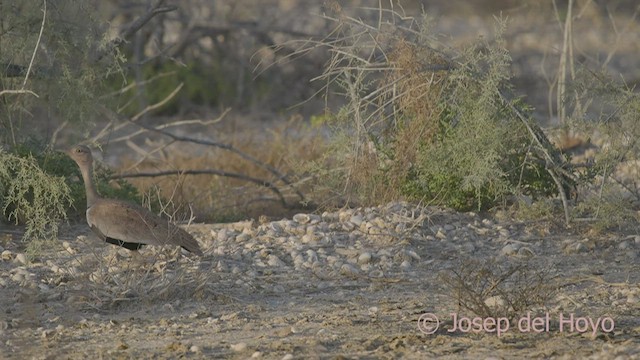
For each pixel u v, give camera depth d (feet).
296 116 170.50
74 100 121.60
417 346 78.33
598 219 111.45
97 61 126.52
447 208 116.47
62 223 118.93
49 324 85.97
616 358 72.69
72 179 123.85
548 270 100.73
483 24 253.44
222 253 105.70
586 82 120.47
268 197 143.33
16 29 120.16
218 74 224.33
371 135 117.39
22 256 104.42
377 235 109.70
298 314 88.63
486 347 78.02
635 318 86.07
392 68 114.62
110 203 97.96
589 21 222.89
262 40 227.20
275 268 102.68
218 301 92.43
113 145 180.75
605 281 98.27
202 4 225.76
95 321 86.63
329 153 122.42
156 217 98.53
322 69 221.05
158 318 87.56
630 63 212.02
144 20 138.41
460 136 112.57
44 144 124.98
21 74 121.49
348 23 118.32
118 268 98.27
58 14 121.90
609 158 112.98
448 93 116.37
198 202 141.79
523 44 215.51
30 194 116.98
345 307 90.74
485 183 115.65
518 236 110.93
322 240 109.09
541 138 115.55
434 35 116.67
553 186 117.80
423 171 116.88
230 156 160.66
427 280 99.09
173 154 170.30
